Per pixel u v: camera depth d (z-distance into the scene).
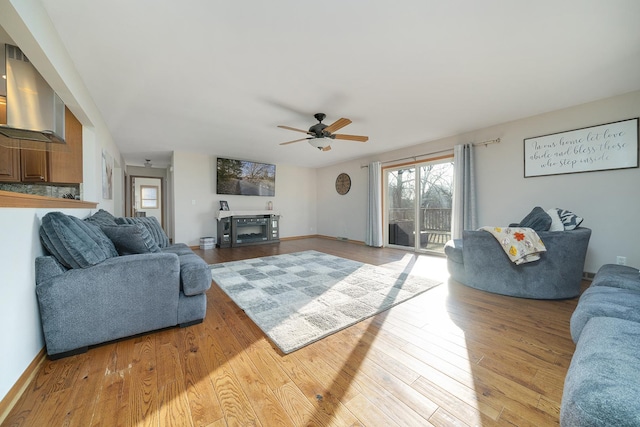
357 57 2.05
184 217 5.50
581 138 3.02
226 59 2.07
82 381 1.32
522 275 2.51
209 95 2.70
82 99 2.33
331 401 1.20
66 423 1.06
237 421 1.08
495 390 1.27
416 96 2.77
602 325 1.06
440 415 1.12
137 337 1.78
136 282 1.72
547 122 3.28
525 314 2.16
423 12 1.58
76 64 2.08
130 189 6.90
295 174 7.19
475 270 2.78
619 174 2.81
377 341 1.74
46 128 1.86
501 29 1.74
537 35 1.81
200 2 1.49
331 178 7.04
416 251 5.02
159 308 1.81
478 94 2.73
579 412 0.66
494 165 3.78
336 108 3.07
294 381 1.34
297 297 2.54
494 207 3.79
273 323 1.97
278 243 6.25
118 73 2.24
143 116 3.25
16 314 1.23
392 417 1.11
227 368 1.45
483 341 1.73
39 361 1.43
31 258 1.41
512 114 3.32
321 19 1.64
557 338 1.77
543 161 3.31
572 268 2.43
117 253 2.00
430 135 4.25
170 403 1.18
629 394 0.64
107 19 1.60
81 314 1.55
